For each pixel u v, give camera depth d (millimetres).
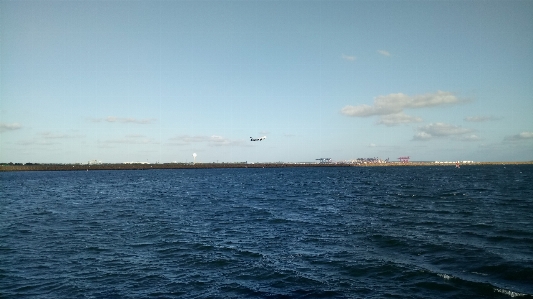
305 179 118250
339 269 17328
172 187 81625
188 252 21031
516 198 46875
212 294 14469
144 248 22109
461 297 13578
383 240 23047
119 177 140500
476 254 19000
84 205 45906
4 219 34094
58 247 22469
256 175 157250
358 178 120062
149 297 14273
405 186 76000
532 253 19047
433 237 23391
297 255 19984
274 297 14031
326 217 33312
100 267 18234
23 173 193250
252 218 33469
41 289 15242
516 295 13477
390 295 13961
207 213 37188
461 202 43125
